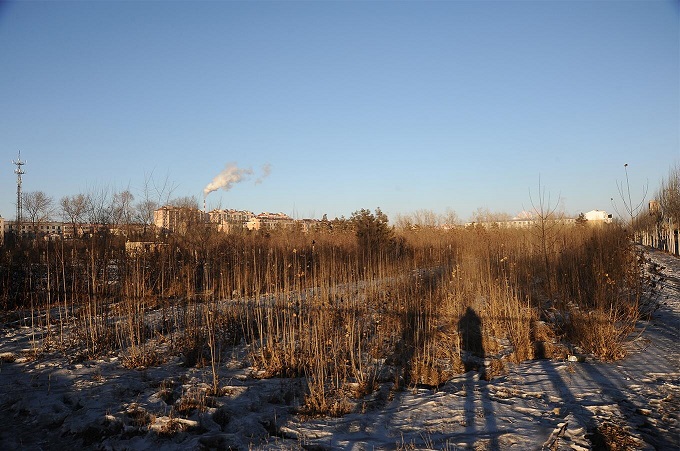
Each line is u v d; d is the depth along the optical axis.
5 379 7.75
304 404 6.88
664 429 5.93
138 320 10.56
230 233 20.00
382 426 6.15
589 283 12.14
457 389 7.62
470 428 6.03
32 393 7.12
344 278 16.31
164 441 5.68
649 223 41.16
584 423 6.03
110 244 15.62
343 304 12.15
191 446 5.45
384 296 14.20
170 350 9.36
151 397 6.89
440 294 14.59
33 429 6.12
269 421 6.26
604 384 7.64
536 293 14.30
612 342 9.16
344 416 6.52
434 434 5.86
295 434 5.90
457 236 25.64
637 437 5.68
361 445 5.54
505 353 9.73
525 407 6.70
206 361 8.80
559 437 5.65
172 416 6.15
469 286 15.02
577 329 10.19
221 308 11.95
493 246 20.34
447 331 11.24
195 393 7.05
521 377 8.16
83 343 9.75
